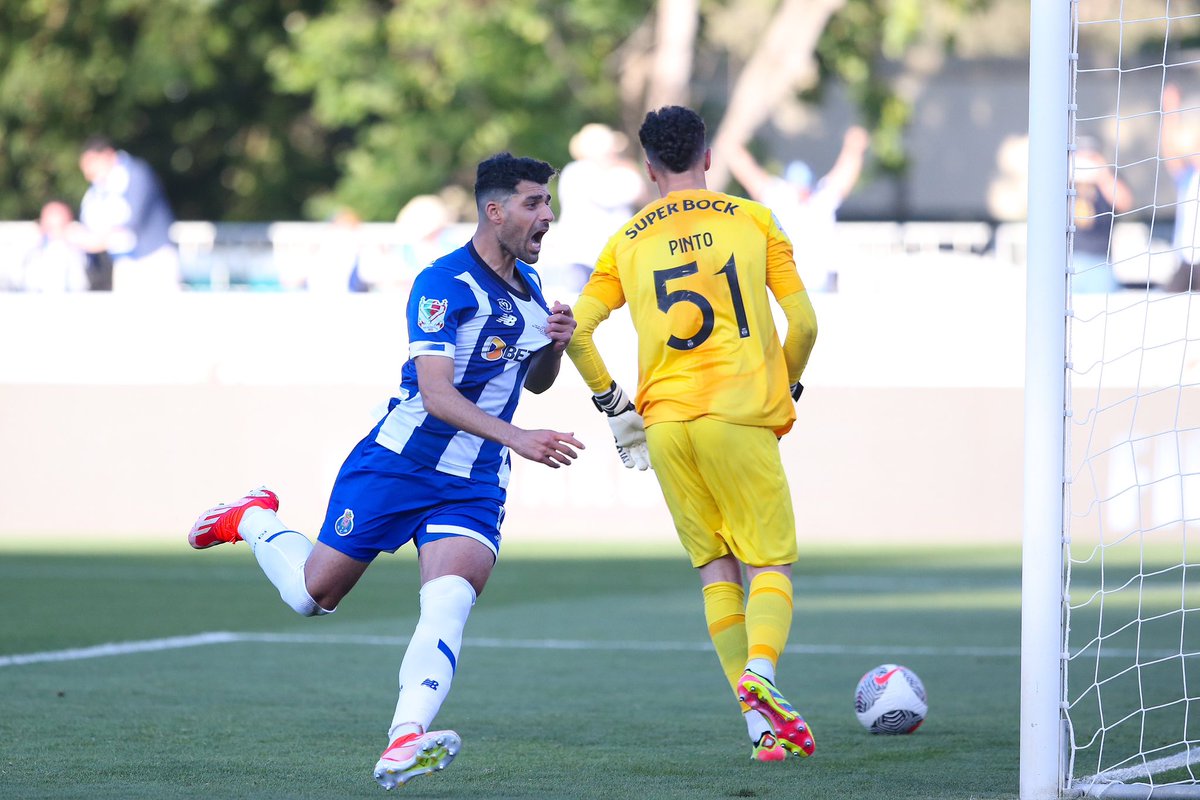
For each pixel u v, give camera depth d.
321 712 20.80
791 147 95.88
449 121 82.06
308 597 16.11
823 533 56.41
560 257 57.09
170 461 60.12
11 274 62.06
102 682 23.62
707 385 17.75
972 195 97.25
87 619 32.88
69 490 60.81
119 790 15.41
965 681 24.41
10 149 90.50
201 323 60.00
